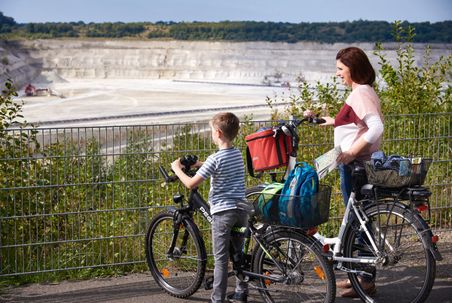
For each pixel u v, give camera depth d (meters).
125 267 6.31
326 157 5.10
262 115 80.69
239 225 5.05
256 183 6.95
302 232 4.76
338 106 8.97
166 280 5.68
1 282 5.84
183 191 6.57
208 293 5.57
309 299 4.97
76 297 5.49
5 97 7.04
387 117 7.40
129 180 6.32
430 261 4.67
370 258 4.89
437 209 7.46
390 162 4.66
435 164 7.43
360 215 4.99
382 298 5.17
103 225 6.32
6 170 6.16
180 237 6.04
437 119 7.47
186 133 6.57
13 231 6.20
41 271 5.96
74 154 6.27
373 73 5.27
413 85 9.68
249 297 5.42
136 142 6.40
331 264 4.77
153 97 126.50
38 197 6.17
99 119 79.38
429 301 5.21
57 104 108.19
